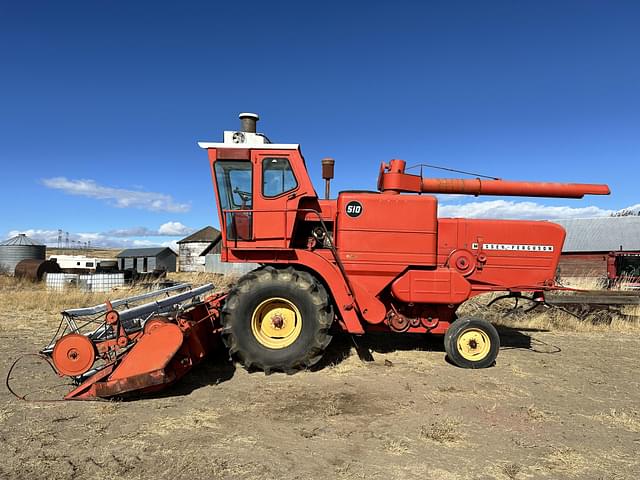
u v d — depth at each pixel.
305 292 5.65
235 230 6.13
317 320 5.62
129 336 4.86
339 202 6.29
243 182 6.21
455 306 6.35
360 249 6.22
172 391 4.99
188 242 46.62
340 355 6.62
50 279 19.38
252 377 5.53
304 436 3.86
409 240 6.25
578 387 5.39
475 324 6.09
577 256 27.95
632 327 9.40
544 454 3.61
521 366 6.27
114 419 4.18
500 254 6.68
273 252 6.03
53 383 5.23
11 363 6.11
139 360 4.61
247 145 6.16
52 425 4.02
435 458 3.50
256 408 4.50
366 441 3.78
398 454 3.56
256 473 3.22
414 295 6.20
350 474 3.23
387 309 6.54
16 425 4.02
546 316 9.65
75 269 24.86
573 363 6.52
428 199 6.29
